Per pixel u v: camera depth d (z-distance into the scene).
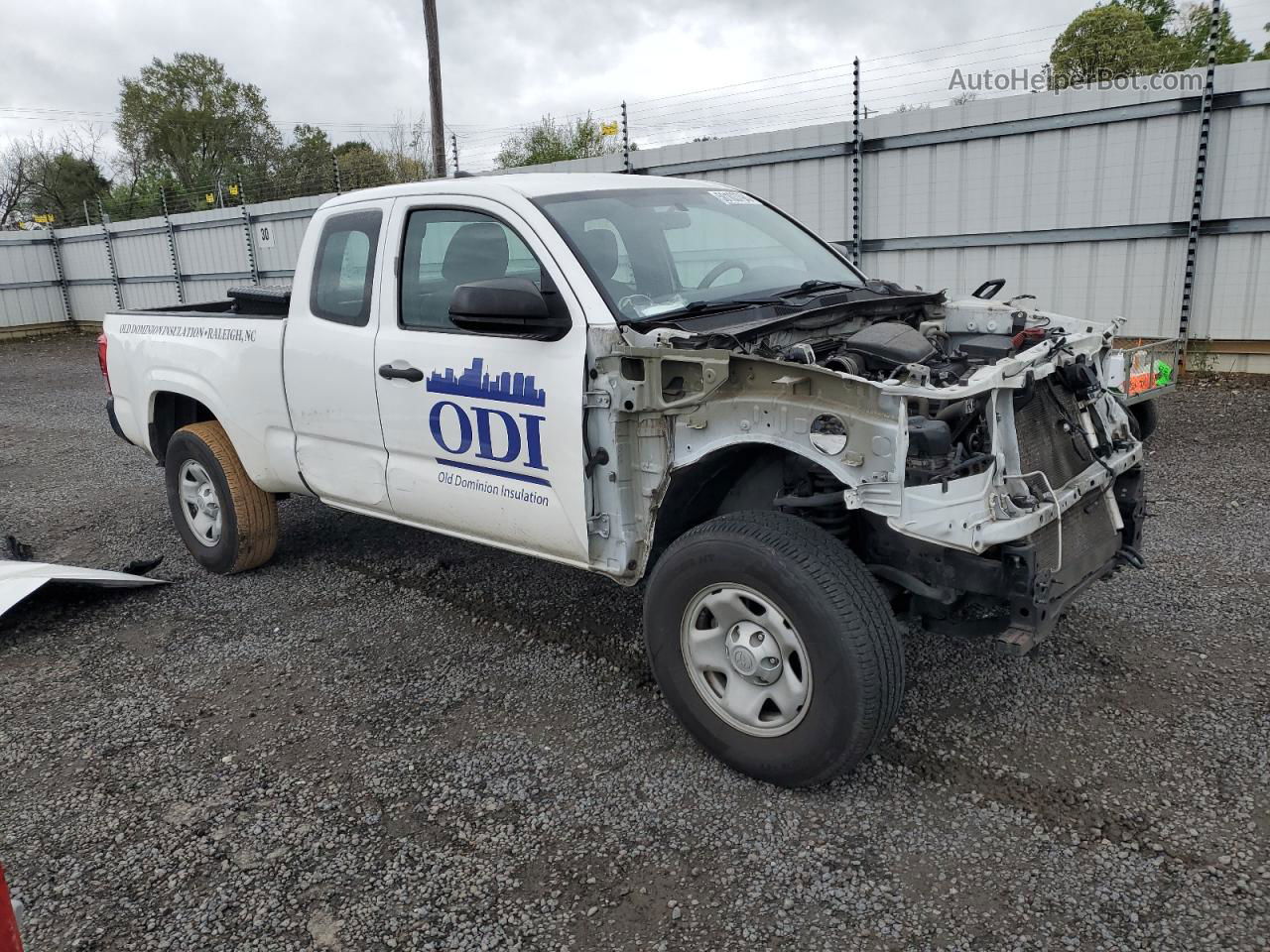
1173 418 8.06
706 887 2.68
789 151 11.92
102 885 2.81
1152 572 4.71
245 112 51.44
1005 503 2.82
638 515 3.42
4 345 22.50
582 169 14.02
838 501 3.05
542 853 2.86
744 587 3.00
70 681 4.16
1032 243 10.48
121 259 22.83
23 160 42.25
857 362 3.18
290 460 4.77
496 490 3.76
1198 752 3.19
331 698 3.91
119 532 6.48
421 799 3.17
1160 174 9.57
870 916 2.53
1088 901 2.54
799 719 2.96
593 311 3.36
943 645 4.06
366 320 4.21
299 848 2.94
